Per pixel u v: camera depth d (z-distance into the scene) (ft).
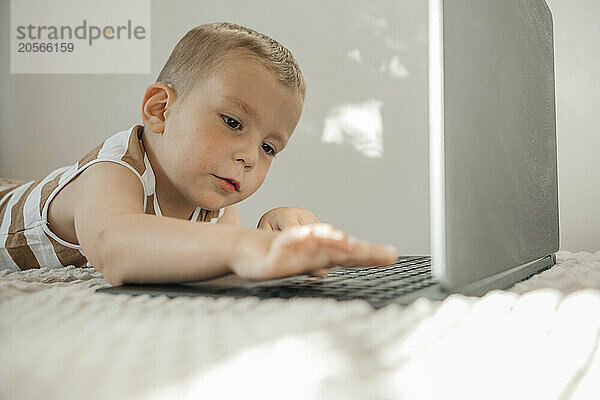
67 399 0.58
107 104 7.02
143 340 0.79
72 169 2.65
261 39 2.53
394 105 6.29
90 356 0.71
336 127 6.40
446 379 0.62
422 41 6.25
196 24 6.85
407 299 1.13
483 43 1.40
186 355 0.71
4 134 7.18
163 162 2.44
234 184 2.44
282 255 1.25
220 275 1.40
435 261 1.19
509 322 0.87
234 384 0.60
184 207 2.65
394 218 6.25
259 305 1.10
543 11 2.33
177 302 1.16
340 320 0.90
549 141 2.35
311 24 6.52
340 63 6.43
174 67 2.53
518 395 0.59
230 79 2.35
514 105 1.68
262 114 2.41
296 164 6.46
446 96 1.16
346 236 1.26
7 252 2.91
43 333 0.85
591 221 5.68
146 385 0.61
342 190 6.36
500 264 1.45
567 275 1.62
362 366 0.67
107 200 1.88
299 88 2.55
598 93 5.70
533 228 1.90
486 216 1.36
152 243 1.48
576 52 5.76
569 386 0.62
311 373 0.63
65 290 1.38
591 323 0.84
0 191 3.40
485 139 1.38
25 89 7.16
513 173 1.63
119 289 1.39
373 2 6.38
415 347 0.74
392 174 6.27
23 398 0.60
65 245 2.75
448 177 1.17
